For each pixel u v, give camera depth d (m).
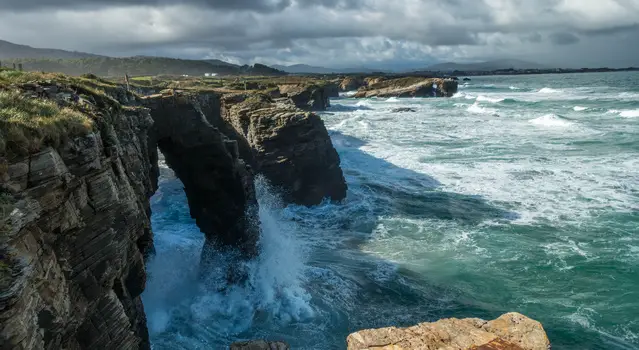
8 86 13.64
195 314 21.78
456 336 11.57
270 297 23.19
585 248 27.81
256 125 38.03
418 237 30.86
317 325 20.95
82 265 11.42
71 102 14.33
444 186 42.25
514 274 25.11
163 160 54.03
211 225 28.05
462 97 151.12
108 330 12.11
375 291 23.81
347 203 39.06
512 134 65.62
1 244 8.01
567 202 36.09
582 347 19.09
